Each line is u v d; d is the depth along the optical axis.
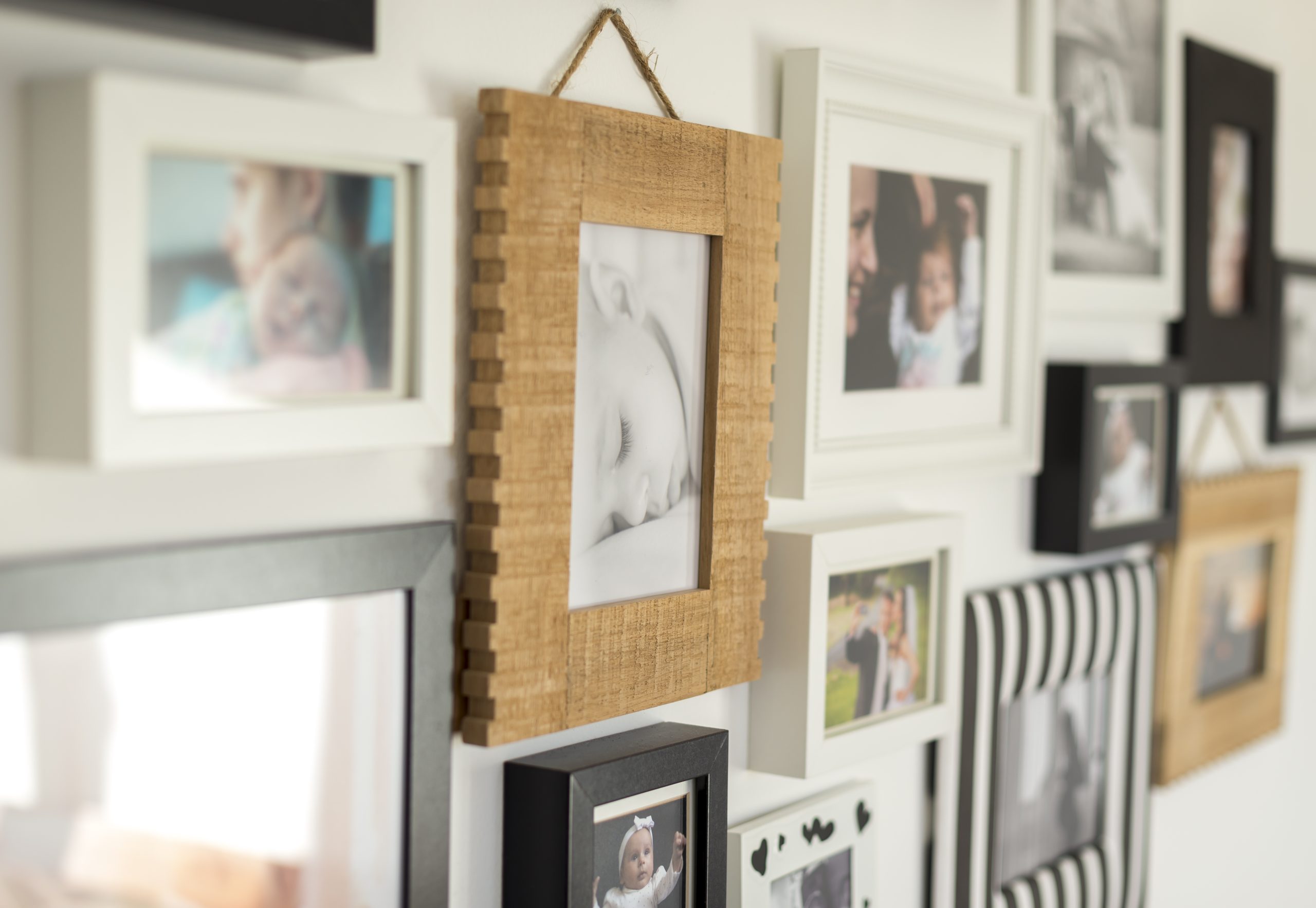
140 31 0.62
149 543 0.65
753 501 0.97
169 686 0.66
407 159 0.69
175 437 0.59
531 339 0.79
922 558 1.18
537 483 0.80
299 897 0.72
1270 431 1.86
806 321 1.02
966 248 1.20
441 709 0.78
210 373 0.62
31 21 0.59
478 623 0.79
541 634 0.81
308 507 0.73
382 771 0.76
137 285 0.58
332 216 0.67
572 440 0.82
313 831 0.73
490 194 0.77
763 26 1.02
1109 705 1.51
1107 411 1.42
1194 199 1.60
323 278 0.67
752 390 0.96
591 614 0.84
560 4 0.85
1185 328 1.61
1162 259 1.53
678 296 0.91
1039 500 1.39
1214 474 1.77
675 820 0.94
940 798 1.26
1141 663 1.54
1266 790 2.00
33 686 0.60
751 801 1.08
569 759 0.86
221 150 0.62
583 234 0.84
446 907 0.80
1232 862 1.92
